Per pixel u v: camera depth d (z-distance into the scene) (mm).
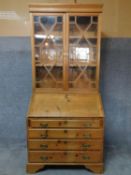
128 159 3307
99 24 3010
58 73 3164
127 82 3578
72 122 2906
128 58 3523
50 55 3117
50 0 3414
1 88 3600
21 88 3598
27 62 3535
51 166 3115
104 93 3604
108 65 3537
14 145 3635
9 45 3496
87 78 3162
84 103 3062
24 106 3641
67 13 2984
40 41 3086
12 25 3461
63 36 3049
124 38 3482
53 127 2916
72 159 2977
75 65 3123
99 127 2914
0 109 3648
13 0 3420
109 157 3355
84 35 3062
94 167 2982
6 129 3693
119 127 3670
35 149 2953
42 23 3037
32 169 2979
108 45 3496
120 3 3420
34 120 2902
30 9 2971
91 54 3109
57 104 3053
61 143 2941
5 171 3000
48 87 3184
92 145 2947
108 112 3643
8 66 3547
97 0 3414
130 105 3629
